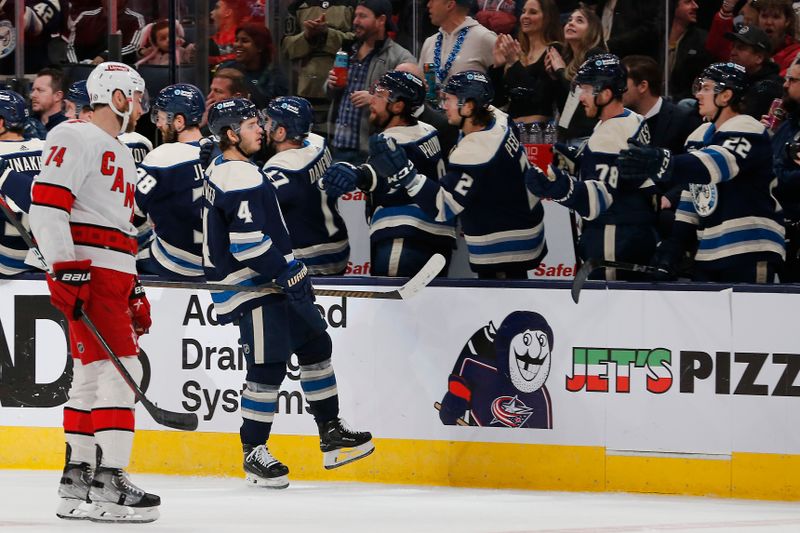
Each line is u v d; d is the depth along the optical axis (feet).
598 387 50.85
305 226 56.65
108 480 42.83
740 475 49.37
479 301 52.03
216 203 49.78
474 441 52.31
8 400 56.80
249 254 49.03
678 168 48.88
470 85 52.21
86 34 67.62
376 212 56.34
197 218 56.75
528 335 51.57
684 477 49.98
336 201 57.36
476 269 55.36
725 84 50.78
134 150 60.03
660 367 50.11
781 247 52.34
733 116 51.21
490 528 42.42
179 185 56.39
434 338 52.54
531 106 60.54
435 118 61.00
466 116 52.60
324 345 51.70
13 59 69.15
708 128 52.85
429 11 61.82
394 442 53.16
